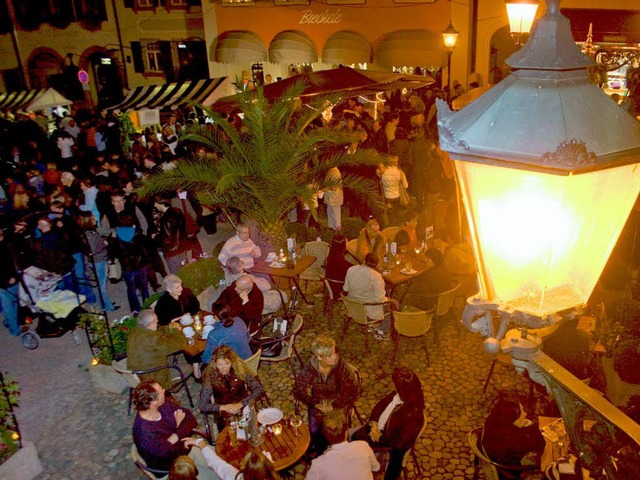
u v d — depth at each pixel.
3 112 20.12
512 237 1.63
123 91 26.31
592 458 2.12
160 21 25.66
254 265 8.65
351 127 13.27
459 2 20.58
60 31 25.36
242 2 21.16
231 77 22.17
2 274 7.95
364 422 6.25
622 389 4.82
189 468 3.99
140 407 4.72
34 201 10.40
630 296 6.97
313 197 8.84
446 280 7.16
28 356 7.92
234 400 5.41
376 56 21.67
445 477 5.46
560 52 1.58
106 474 5.77
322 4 21.25
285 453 4.84
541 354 2.02
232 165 9.09
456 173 1.73
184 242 9.19
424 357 7.41
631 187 1.62
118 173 12.21
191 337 6.57
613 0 19.20
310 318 8.58
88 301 9.09
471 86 20.97
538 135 1.49
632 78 7.59
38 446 6.18
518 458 4.43
